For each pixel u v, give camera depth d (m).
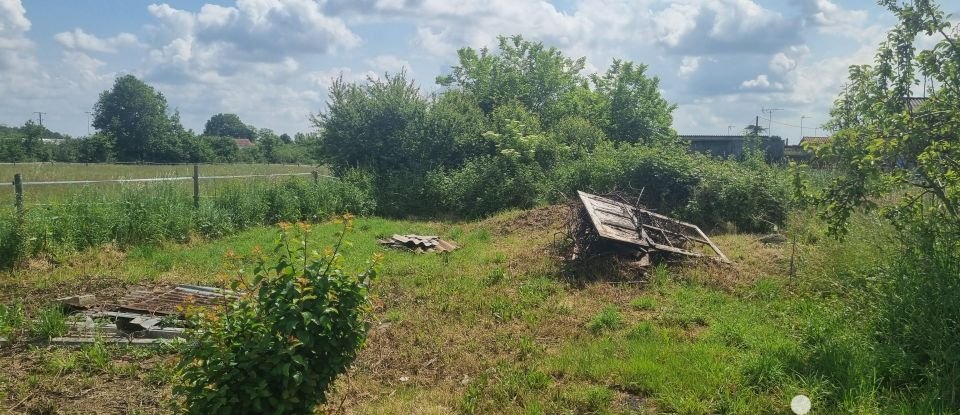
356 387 5.64
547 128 25.59
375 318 5.30
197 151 56.41
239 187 16.06
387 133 22.28
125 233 12.16
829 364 5.38
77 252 11.09
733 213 15.59
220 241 13.27
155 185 14.18
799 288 8.35
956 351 5.08
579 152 22.44
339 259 4.36
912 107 6.39
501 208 19.17
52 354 6.32
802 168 6.59
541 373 5.74
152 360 6.26
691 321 7.43
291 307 3.95
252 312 4.17
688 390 5.25
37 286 9.10
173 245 12.48
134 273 9.89
